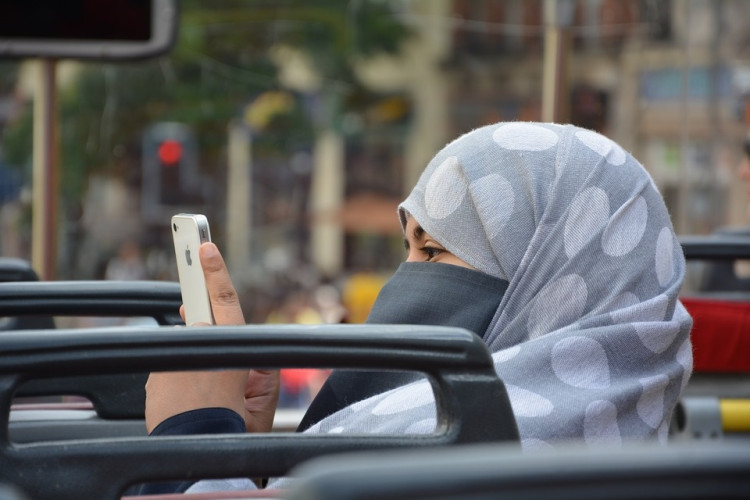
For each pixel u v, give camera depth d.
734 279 5.91
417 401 2.28
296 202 25.67
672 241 2.56
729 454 1.12
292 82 13.25
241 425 2.13
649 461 1.11
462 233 2.54
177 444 1.78
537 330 2.43
